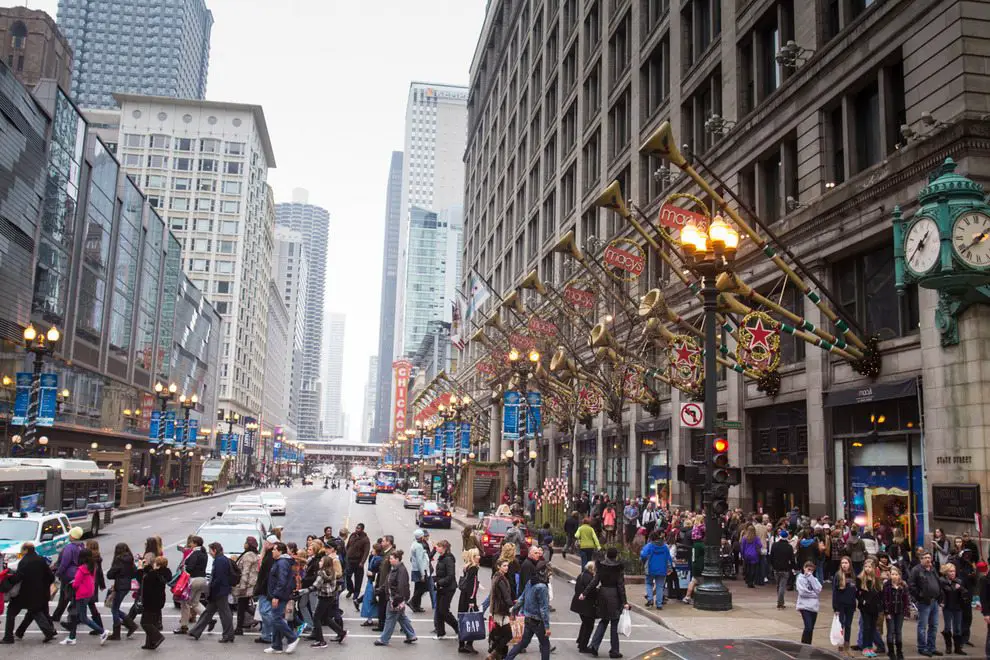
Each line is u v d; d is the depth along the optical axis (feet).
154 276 241.96
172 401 268.21
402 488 340.39
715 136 104.12
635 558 73.46
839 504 74.18
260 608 42.73
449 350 422.82
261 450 513.86
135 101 418.51
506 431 131.03
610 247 90.48
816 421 77.15
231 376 405.59
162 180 416.05
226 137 423.64
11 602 42.01
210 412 346.74
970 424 56.59
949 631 43.68
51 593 45.62
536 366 108.99
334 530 120.88
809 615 43.47
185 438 224.12
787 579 62.39
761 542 68.90
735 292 72.90
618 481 85.35
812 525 69.10
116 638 43.47
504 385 140.15
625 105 140.67
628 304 108.99
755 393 90.74
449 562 46.55
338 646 43.47
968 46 60.03
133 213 216.54
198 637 44.32
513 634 39.45
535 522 114.42
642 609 55.52
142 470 240.53
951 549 55.57
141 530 115.55
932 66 62.85
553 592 66.85
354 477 461.37
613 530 87.86
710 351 56.80
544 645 39.06
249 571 46.50
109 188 194.08
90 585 42.37
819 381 76.89
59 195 159.84
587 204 156.87
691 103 112.98
